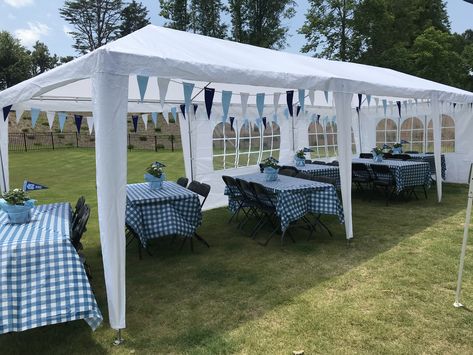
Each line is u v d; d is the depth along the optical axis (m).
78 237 3.31
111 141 2.64
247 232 5.32
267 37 21.59
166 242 4.96
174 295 3.42
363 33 18.42
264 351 2.54
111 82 2.63
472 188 2.94
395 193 7.48
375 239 4.81
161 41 3.82
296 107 8.19
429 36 19.64
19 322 2.36
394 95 5.26
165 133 23.39
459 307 3.02
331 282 3.57
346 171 4.48
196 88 5.55
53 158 16.23
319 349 2.54
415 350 2.49
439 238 4.73
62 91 4.80
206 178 6.64
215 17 23.05
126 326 2.93
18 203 3.16
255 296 3.35
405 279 3.57
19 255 2.52
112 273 2.67
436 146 6.60
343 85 4.34
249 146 7.41
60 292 2.48
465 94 7.13
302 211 4.68
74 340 2.77
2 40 38.41
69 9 40.16
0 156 5.34
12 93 3.48
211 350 2.57
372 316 2.93
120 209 2.70
